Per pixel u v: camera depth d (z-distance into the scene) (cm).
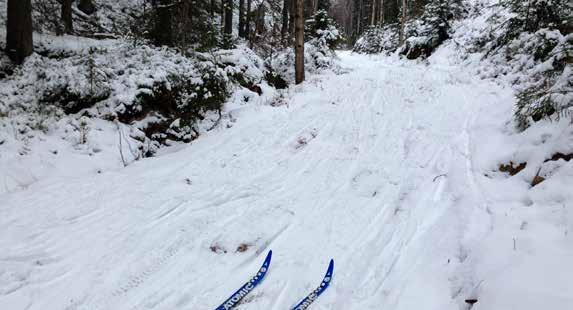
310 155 734
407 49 1930
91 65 838
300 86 1230
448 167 603
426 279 366
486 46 1338
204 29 1175
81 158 716
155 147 849
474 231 416
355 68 1633
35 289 383
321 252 436
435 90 1087
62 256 437
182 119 902
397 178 605
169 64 952
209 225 502
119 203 567
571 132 482
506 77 1033
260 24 2020
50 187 619
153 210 546
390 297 352
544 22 1053
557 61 699
